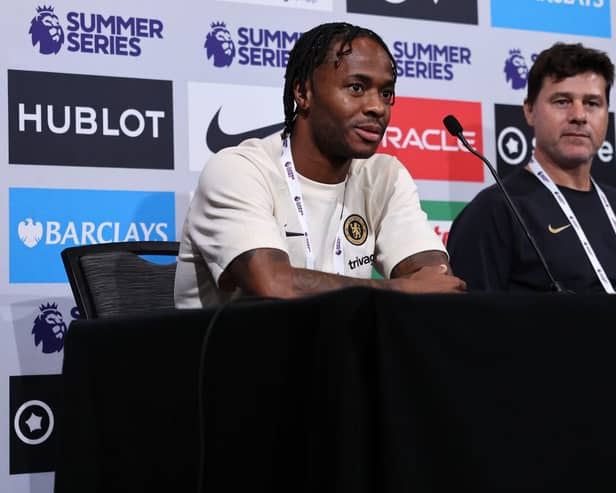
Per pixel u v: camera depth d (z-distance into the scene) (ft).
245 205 6.00
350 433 3.37
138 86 9.20
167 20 9.34
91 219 8.95
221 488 4.02
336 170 6.47
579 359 3.72
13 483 8.52
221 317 4.05
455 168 10.36
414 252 6.44
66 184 8.89
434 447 3.44
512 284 9.11
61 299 8.79
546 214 9.13
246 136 9.56
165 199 9.23
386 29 10.19
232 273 5.84
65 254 7.31
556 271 8.93
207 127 9.42
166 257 9.31
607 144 10.98
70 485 4.68
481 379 3.55
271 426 3.80
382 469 3.38
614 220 9.39
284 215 6.37
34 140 8.82
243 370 3.94
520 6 10.80
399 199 6.73
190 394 4.18
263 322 3.84
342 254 6.54
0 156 8.71
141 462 4.42
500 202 9.12
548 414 3.64
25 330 8.68
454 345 3.52
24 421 8.60
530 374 3.63
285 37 9.77
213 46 9.48
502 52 10.68
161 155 9.23
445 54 10.41
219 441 4.03
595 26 11.14
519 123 10.69
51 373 8.71
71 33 9.01
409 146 10.17
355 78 6.10
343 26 6.36
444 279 5.53
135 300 7.29
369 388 3.44
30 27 8.87
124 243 7.56
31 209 8.77
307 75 6.27
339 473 3.37
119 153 9.09
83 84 9.01
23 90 8.82
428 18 10.37
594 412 3.72
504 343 3.60
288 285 5.47
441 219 10.26
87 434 4.67
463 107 10.45
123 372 4.52
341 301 3.44
